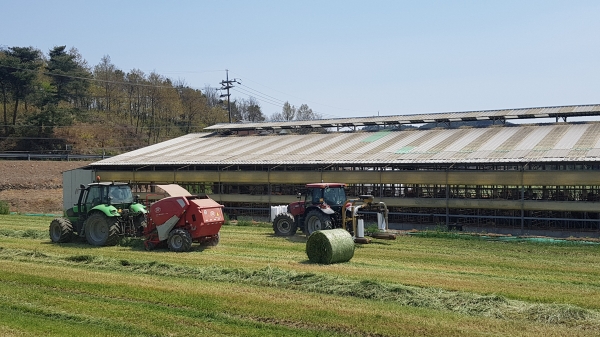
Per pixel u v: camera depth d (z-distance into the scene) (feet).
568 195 86.43
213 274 45.34
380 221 67.56
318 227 68.23
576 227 84.79
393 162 89.15
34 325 31.30
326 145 111.24
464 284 41.50
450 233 73.77
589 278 44.65
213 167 114.42
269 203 102.73
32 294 38.37
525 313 33.32
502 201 80.12
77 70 270.46
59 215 109.29
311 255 51.78
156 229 60.18
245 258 54.19
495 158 82.48
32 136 224.94
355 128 126.52
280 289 40.04
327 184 69.62
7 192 146.51
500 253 58.29
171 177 112.47
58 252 57.72
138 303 36.04
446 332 29.76
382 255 56.13
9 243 64.64
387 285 39.42
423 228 86.79
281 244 64.59
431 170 89.40
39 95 249.96
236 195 105.40
